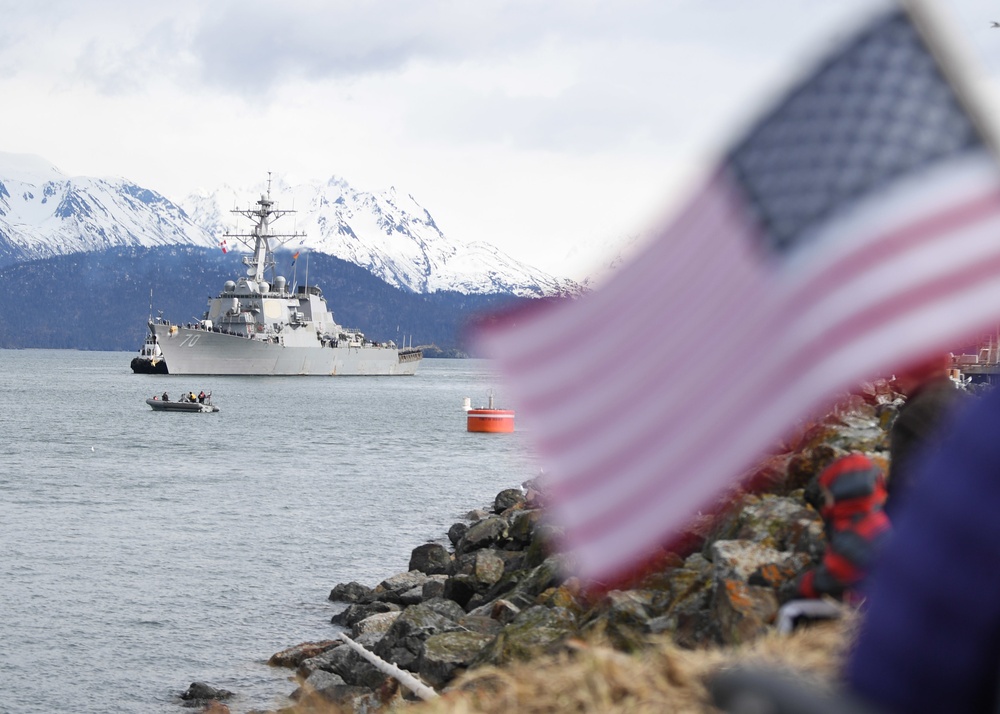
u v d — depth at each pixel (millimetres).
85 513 148000
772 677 4984
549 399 8727
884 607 4703
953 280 6359
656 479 7984
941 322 6371
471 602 65938
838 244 6625
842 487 18906
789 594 27172
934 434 16859
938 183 6277
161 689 70750
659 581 34438
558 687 14734
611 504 8289
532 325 8859
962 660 4449
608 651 15273
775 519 31234
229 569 108875
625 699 13758
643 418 8141
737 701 4988
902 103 6367
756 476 34344
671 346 7926
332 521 142625
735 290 7301
